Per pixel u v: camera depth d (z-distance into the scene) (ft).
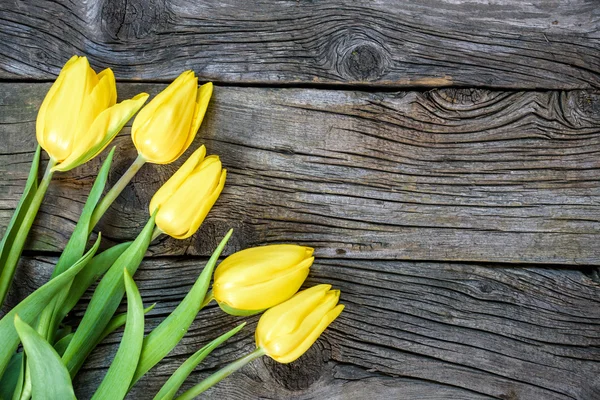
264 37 1.97
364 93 1.98
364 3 1.98
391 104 1.98
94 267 1.82
